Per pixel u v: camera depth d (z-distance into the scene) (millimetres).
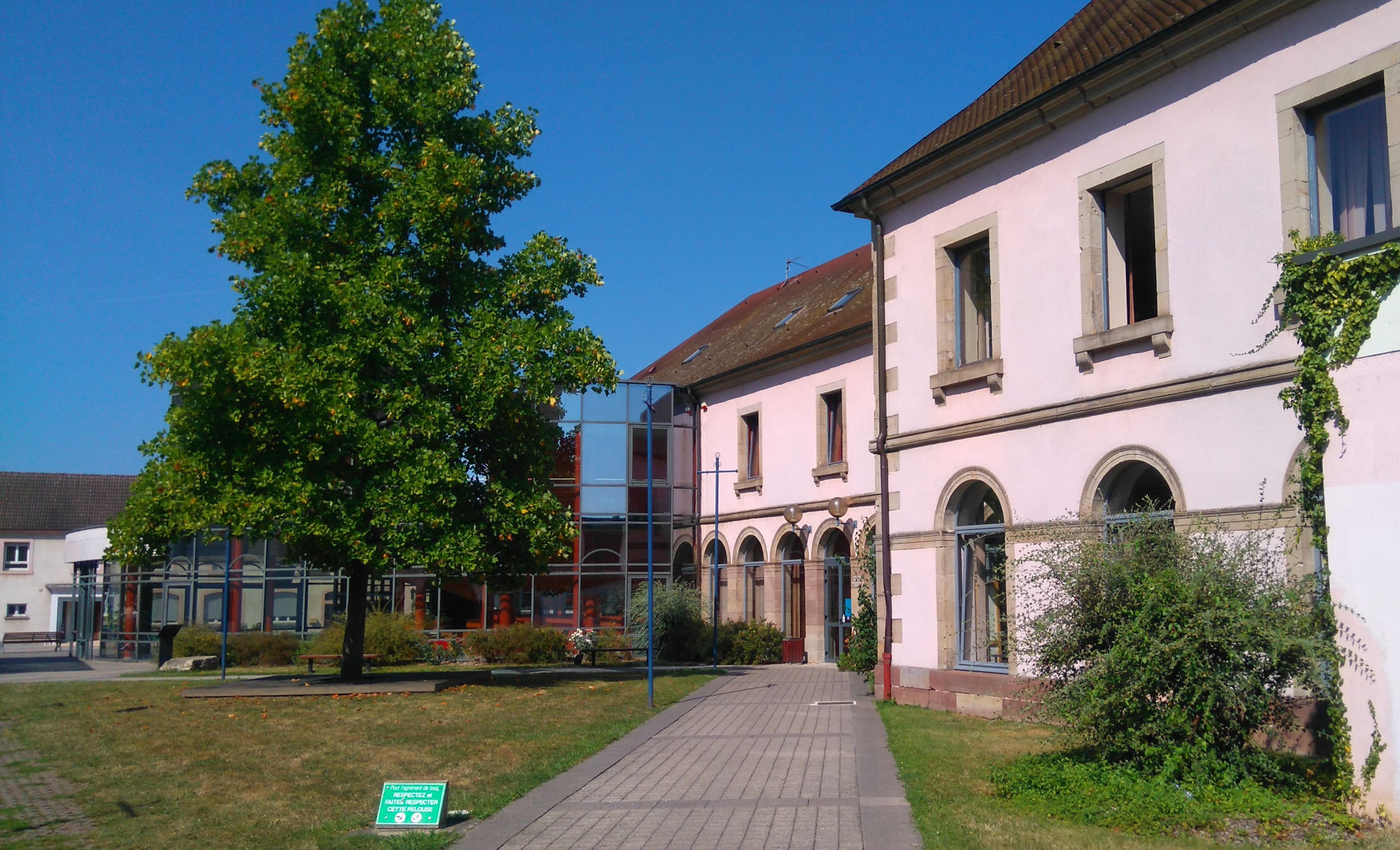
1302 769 9117
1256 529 10930
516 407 17984
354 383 16328
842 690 18438
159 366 16031
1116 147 13109
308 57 17422
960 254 16047
